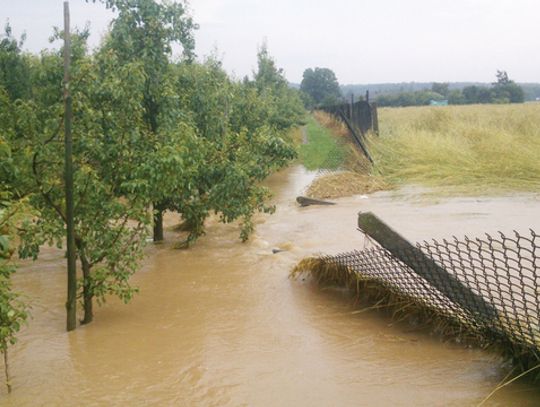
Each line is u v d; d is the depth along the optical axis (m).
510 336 4.57
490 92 67.00
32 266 8.48
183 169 7.20
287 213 12.02
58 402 4.41
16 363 5.14
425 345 5.18
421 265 5.36
